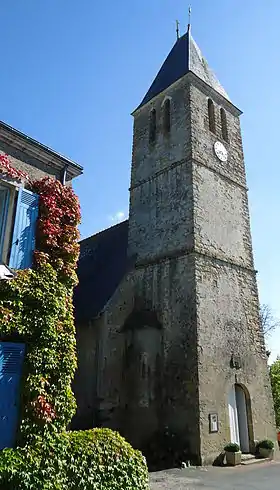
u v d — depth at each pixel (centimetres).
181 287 1412
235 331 1454
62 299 850
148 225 1664
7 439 707
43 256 852
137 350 1416
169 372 1334
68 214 938
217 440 1236
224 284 1485
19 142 927
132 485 774
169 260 1491
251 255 1681
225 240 1577
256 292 1625
